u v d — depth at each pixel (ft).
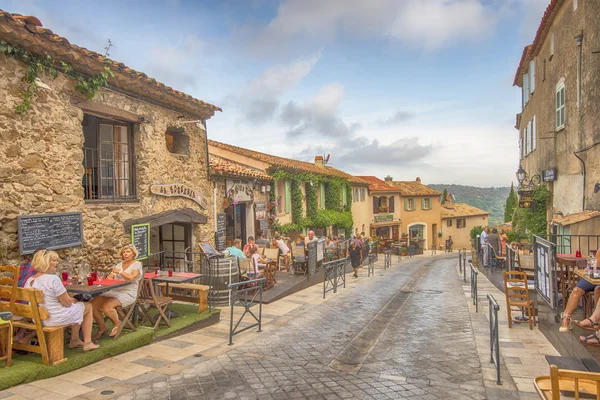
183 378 17.97
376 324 29.43
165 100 33.53
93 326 23.90
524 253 43.39
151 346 22.38
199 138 39.09
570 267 27.68
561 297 25.75
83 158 26.63
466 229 165.78
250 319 29.45
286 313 31.53
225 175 44.37
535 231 52.42
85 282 22.34
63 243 24.85
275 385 17.53
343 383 17.98
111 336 21.86
